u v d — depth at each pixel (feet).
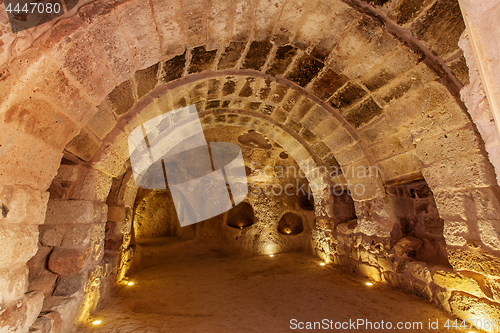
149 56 5.30
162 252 14.75
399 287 8.82
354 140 9.26
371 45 6.02
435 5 4.99
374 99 7.26
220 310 7.60
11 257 3.87
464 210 6.31
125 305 7.99
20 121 3.66
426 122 6.62
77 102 4.58
